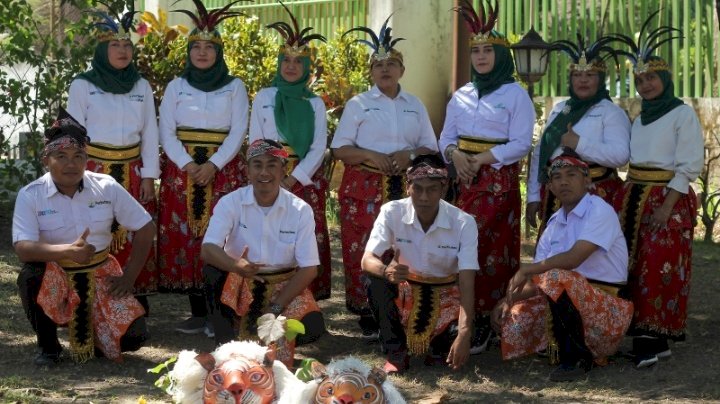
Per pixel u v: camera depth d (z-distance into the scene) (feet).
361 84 35.76
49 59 35.37
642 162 19.66
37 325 18.40
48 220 18.33
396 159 21.12
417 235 18.76
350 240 21.43
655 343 19.54
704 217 32.27
